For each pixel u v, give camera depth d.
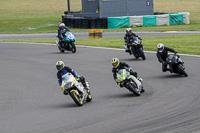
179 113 31.08
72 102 40.47
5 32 169.50
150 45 90.56
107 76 54.56
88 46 96.62
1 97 45.31
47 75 58.91
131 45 67.56
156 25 175.50
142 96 40.03
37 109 37.78
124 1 181.38
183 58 66.62
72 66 65.06
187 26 166.00
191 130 25.66
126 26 170.75
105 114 32.97
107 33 148.12
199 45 85.75
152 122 28.73
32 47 101.12
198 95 38.16
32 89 49.22
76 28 174.25
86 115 33.25
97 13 181.00
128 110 33.88
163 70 52.00
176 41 97.50
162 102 36.19
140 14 185.50
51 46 102.25
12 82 54.91
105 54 79.00
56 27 182.25
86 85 39.53
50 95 45.00
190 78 48.12
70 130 28.33
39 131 28.77
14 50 94.88
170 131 25.83
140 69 58.22
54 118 33.00
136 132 26.25
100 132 27.06
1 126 31.48
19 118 34.16
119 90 45.00
